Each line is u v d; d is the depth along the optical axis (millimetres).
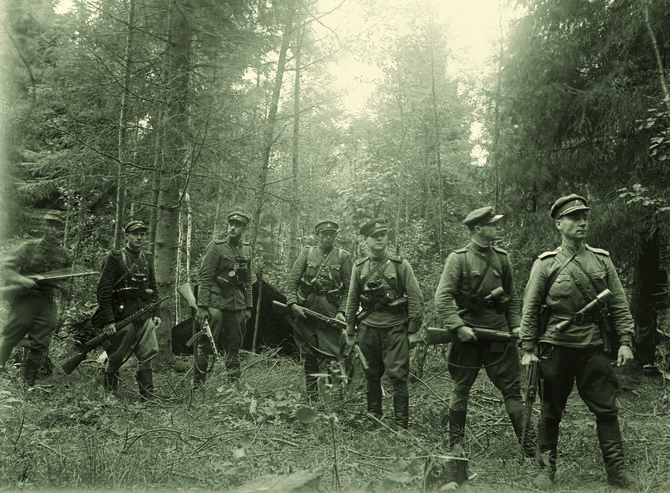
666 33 8023
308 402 5820
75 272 6535
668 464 4273
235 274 6910
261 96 8312
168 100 7531
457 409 4668
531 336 4281
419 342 7191
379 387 5688
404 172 14047
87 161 8117
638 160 7988
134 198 9445
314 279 6703
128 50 7512
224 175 8266
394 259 5695
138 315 6293
